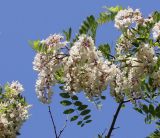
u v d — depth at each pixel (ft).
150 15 5.10
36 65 4.91
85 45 4.77
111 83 4.91
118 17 5.09
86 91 4.79
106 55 5.13
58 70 5.10
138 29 5.05
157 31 4.95
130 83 4.83
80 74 4.79
